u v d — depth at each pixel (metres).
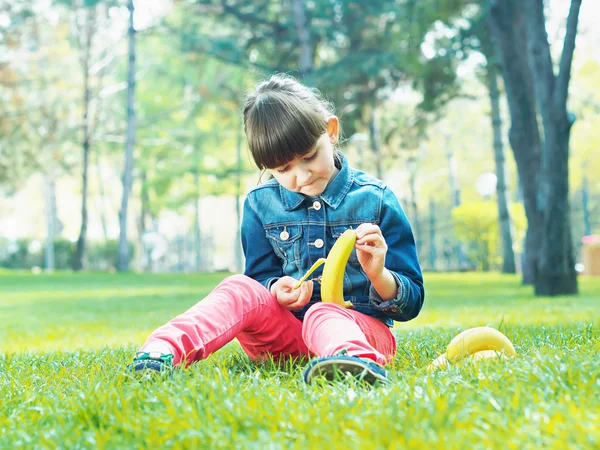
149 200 39.72
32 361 3.37
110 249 37.59
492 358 2.38
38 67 30.22
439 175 48.19
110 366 2.90
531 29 10.44
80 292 14.80
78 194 46.44
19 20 26.94
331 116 2.81
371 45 21.08
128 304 10.73
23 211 54.25
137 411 1.88
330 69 19.98
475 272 26.19
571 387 1.87
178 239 43.34
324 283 2.66
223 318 2.59
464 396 1.77
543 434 1.46
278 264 3.04
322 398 1.82
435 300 10.02
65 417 1.89
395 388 1.91
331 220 2.92
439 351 3.06
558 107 10.38
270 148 2.57
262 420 1.67
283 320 2.81
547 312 6.54
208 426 1.65
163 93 35.28
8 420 1.91
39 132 28.64
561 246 10.52
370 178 3.02
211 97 26.23
